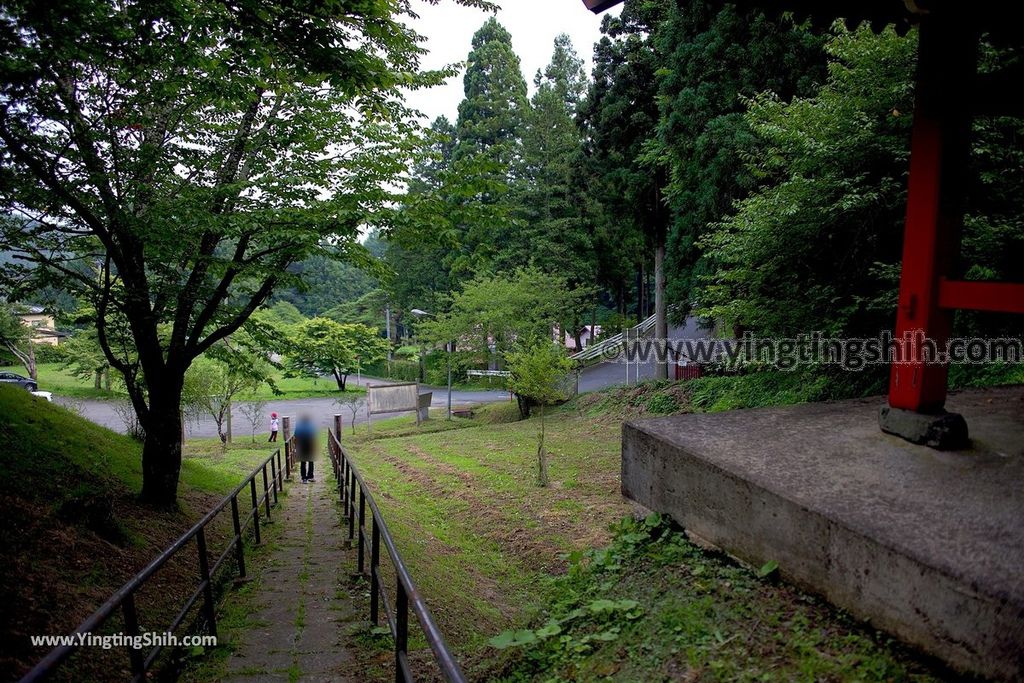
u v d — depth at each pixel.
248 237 7.55
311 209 7.01
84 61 5.86
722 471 3.52
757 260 11.45
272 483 10.84
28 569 4.73
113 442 10.64
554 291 24.72
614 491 10.93
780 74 14.14
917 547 2.47
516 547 8.66
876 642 2.55
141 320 7.85
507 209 8.05
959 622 2.23
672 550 3.81
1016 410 4.19
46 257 7.13
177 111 7.33
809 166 10.24
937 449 3.41
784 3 3.48
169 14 5.00
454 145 36.03
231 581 6.20
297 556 7.23
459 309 26.41
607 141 20.98
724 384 16.89
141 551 6.17
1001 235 7.82
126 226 6.77
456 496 11.88
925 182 3.33
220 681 3.79
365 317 51.91
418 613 2.23
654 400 18.66
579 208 30.27
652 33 19.09
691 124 15.10
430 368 41.00
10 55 5.33
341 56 5.37
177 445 8.33
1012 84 3.21
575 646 3.45
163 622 4.81
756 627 2.89
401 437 22.39
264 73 6.59
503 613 6.20
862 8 3.53
